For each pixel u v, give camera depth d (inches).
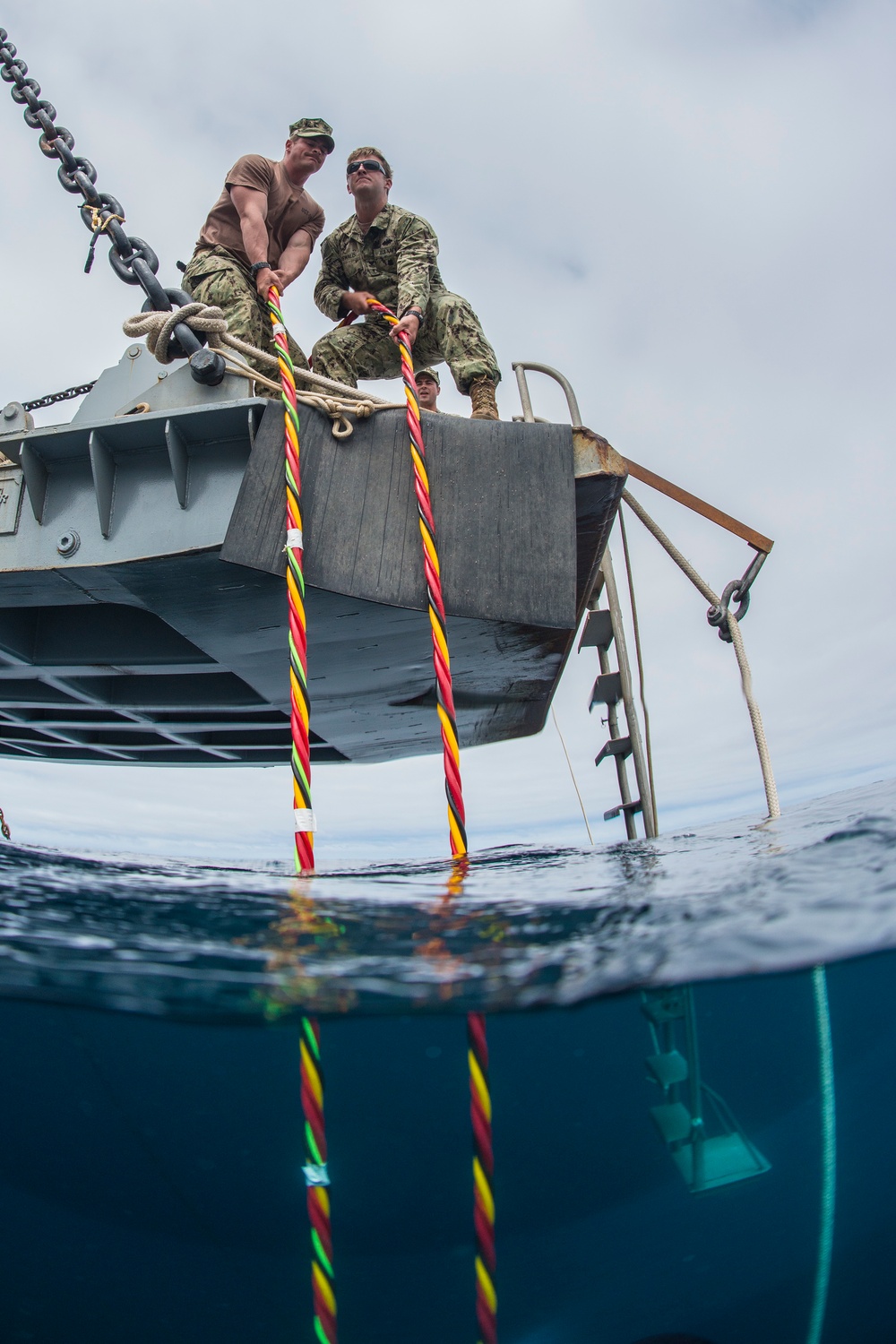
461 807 119.9
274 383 177.0
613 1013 133.7
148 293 192.2
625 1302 266.2
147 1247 323.9
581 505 190.5
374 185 211.5
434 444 179.9
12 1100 293.9
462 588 174.1
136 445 182.5
